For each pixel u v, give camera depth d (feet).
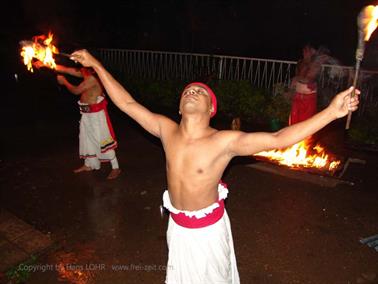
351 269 11.64
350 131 21.97
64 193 16.67
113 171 18.11
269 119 26.43
